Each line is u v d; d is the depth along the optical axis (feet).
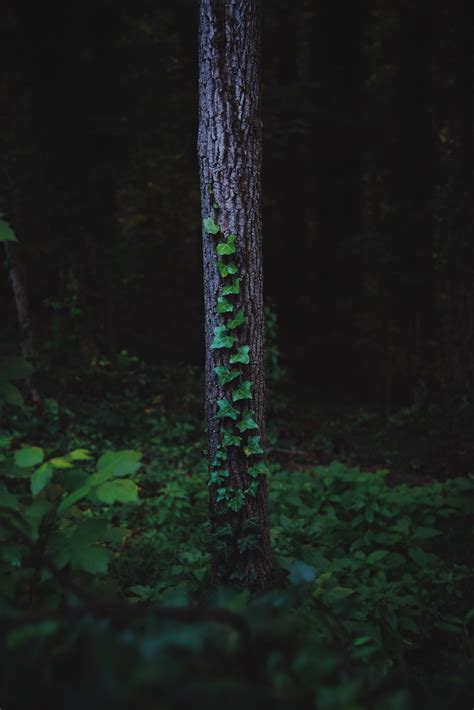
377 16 69.36
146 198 74.74
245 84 13.51
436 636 13.80
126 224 77.10
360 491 22.93
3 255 46.19
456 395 37.99
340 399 64.28
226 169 13.57
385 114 64.80
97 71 46.68
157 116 49.34
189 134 53.21
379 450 38.42
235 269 13.60
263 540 14.01
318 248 74.90
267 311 50.80
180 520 21.53
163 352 65.87
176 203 75.61
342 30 68.64
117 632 4.30
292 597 4.98
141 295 69.15
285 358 71.72
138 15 49.55
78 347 48.93
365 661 8.31
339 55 69.00
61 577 4.79
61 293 50.98
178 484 26.17
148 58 49.37
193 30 55.52
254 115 13.75
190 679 3.56
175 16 55.26
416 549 18.34
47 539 6.21
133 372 47.70
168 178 70.85
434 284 59.93
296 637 4.36
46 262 52.75
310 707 3.76
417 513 21.40
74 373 44.42
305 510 21.18
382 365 62.39
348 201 73.15
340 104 69.00
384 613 12.80
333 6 68.18
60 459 6.17
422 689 6.95
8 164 39.96
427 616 13.99
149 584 15.25
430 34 53.52
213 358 13.97
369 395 65.31
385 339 61.57
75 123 45.34
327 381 72.49
